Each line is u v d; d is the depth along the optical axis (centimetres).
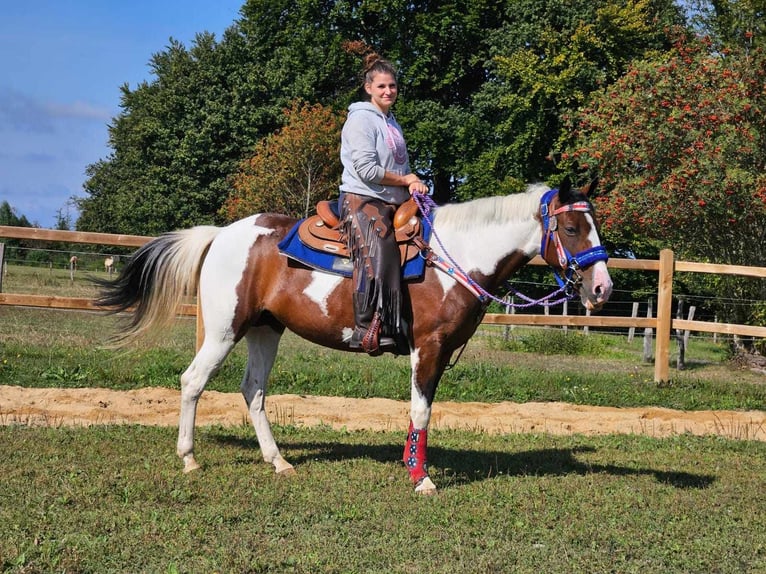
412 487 583
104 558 421
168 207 3694
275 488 566
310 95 3297
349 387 1080
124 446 682
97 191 5294
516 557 445
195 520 484
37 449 652
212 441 734
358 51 2980
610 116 1797
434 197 3170
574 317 1178
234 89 3691
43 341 1287
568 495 574
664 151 1633
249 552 432
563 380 1177
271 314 624
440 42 2992
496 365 1323
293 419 903
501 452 738
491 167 2780
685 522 519
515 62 2647
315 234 601
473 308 579
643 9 2777
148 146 3972
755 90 1549
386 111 605
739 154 1516
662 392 1146
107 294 652
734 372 1470
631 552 461
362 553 444
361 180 588
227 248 621
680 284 2562
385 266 563
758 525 520
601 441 815
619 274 2738
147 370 1085
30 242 3803
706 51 1886
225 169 3706
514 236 582
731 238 1569
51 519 474
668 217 1541
